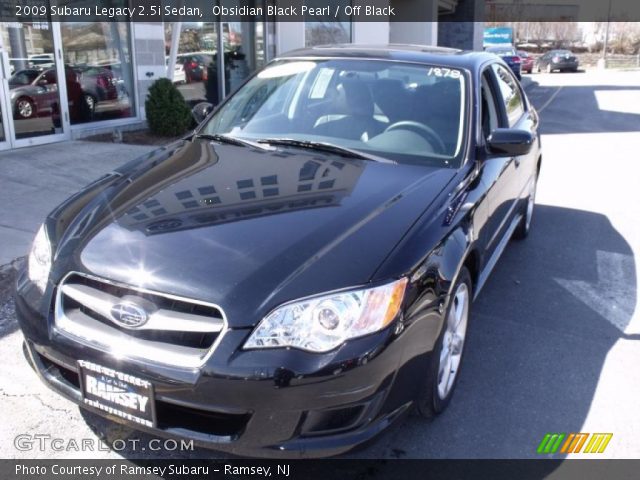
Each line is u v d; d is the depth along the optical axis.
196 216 2.84
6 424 3.00
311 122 3.91
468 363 3.69
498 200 3.94
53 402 3.18
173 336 2.42
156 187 3.16
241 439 2.39
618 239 6.03
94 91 9.54
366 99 3.94
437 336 2.76
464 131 3.70
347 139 3.75
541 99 20.45
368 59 4.20
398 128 3.74
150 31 10.20
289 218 2.80
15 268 4.52
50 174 7.07
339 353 2.36
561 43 66.44
